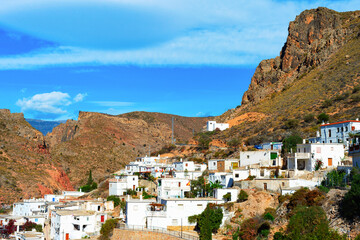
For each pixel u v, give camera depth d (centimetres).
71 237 10800
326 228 7175
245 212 9344
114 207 12900
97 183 19825
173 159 19000
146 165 17412
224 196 10194
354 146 9069
